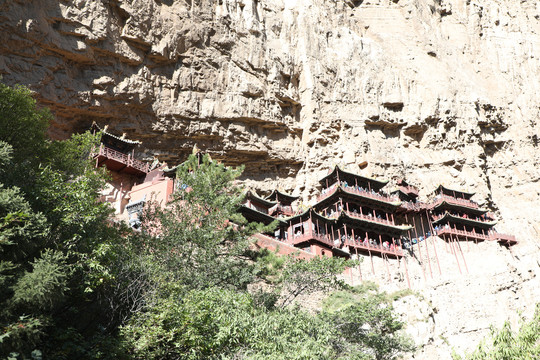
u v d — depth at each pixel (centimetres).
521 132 6581
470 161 6100
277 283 2191
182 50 4988
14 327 1027
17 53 3828
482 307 3969
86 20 4209
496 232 5653
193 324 1380
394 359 2422
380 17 7006
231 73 5306
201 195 2191
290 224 4403
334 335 2070
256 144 5397
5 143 1386
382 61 6431
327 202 5034
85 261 1357
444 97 6266
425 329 3491
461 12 7462
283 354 1406
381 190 5622
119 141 4297
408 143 6147
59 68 4116
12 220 1159
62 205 1416
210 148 5178
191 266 1962
